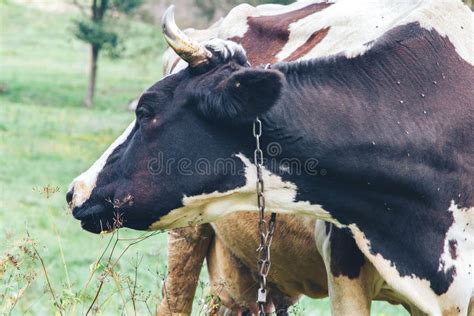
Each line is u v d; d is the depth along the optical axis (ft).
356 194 25.32
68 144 107.24
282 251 30.45
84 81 154.10
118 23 150.30
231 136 25.13
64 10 204.64
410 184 25.21
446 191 25.71
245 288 34.83
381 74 25.44
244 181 25.40
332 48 28.43
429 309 25.73
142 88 152.66
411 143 25.11
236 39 32.22
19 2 206.59
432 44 26.16
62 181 87.45
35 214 71.31
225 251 34.58
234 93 23.95
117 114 131.85
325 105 24.93
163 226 26.66
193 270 35.53
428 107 25.58
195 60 25.02
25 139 107.65
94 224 27.40
